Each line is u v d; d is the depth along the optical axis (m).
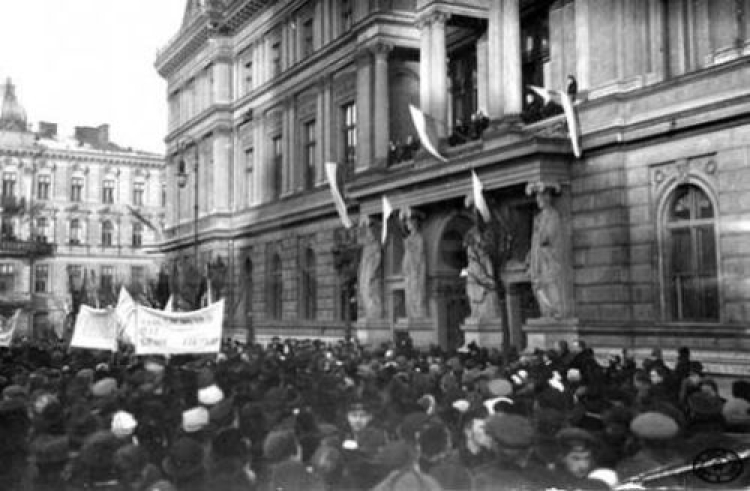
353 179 40.06
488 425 6.66
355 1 41.66
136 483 7.23
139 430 9.17
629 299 24.73
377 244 36.41
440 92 33.78
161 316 16.88
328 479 6.41
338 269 37.56
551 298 26.03
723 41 24.17
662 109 23.95
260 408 9.02
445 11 33.84
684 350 17.66
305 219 45.34
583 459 6.30
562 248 26.31
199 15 58.88
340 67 42.56
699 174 22.88
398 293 36.00
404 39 38.62
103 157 88.75
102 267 87.56
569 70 29.61
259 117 52.88
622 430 7.34
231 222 56.78
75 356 21.22
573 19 29.45
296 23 48.62
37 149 85.12
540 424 8.16
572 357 19.83
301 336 45.38
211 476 6.89
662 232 24.03
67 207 86.50
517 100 29.61
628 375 15.59
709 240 22.84
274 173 51.56
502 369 15.61
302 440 8.16
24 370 16.62
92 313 19.97
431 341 32.34
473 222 30.16
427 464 6.77
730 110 21.66
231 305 54.97
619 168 25.06
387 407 9.88
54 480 7.52
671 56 25.27
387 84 38.50
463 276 31.34
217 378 13.93
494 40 30.23
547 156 26.00
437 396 11.99
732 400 8.79
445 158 31.27
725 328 21.83
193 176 62.19
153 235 90.50
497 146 28.34
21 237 83.81
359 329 36.50
